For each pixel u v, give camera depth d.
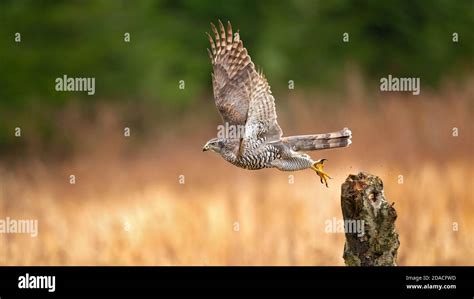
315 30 26.52
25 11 26.00
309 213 15.80
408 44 26.97
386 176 17.05
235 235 14.85
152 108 23.86
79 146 21.56
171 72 25.11
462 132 20.00
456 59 27.28
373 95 22.88
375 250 9.08
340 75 25.28
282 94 24.84
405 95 22.52
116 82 24.73
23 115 23.48
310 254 14.27
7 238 15.55
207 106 24.45
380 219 9.09
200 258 14.62
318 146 10.13
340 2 27.11
